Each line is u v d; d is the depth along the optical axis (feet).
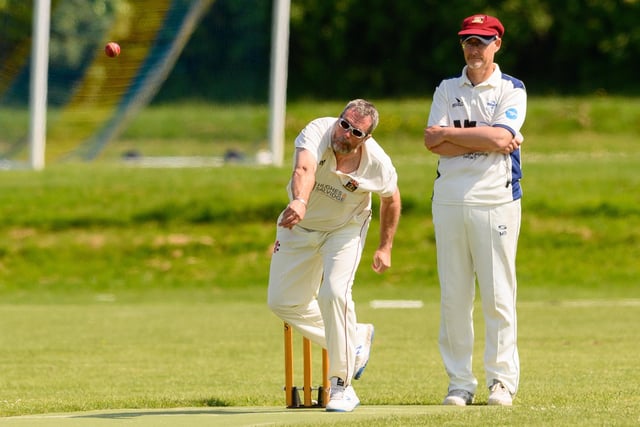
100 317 173.99
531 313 173.99
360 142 77.77
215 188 275.80
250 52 503.61
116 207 263.08
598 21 521.65
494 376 83.30
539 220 255.50
